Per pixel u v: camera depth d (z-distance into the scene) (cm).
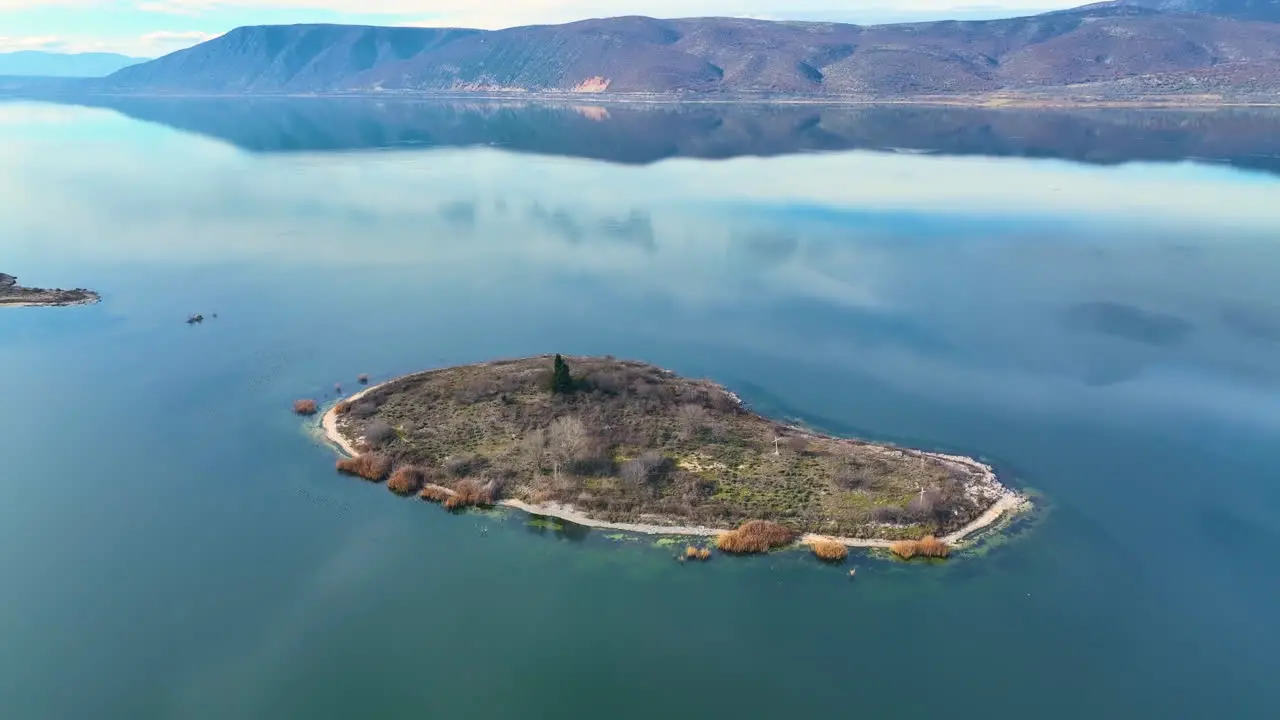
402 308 9312
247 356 7944
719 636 4191
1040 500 5312
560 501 5209
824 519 4981
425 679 3934
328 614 4350
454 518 5138
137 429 6438
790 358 7694
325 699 3825
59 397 7019
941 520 4978
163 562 4784
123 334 8569
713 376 7312
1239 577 4628
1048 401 6738
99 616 4347
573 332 8469
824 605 4388
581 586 4538
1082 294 9188
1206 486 5484
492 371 7088
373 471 5591
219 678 3944
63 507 5338
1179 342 7806
